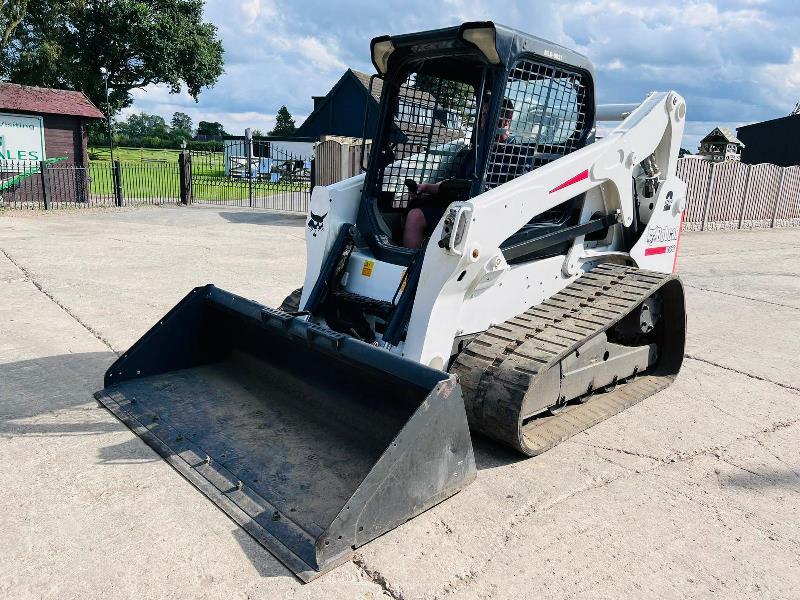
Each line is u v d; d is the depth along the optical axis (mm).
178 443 3621
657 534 3096
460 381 3707
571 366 4094
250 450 3502
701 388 5113
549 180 3967
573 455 3881
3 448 3664
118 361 4309
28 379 4699
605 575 2777
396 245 4273
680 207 5348
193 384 4316
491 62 3709
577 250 4598
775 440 4184
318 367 3836
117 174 17125
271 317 3873
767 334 6773
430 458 3096
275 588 2611
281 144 32875
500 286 4051
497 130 3842
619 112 5109
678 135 5016
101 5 36719
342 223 4426
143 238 11586
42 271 8391
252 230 13195
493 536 3020
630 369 4777
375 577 2701
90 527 2973
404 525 3074
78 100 17141
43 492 3242
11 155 15938
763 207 17234
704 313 7637
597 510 3281
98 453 3619
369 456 3424
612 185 4520
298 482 3207
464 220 3518
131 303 6906
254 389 4223
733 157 21891
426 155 4586
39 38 34094
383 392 3438
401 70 4266
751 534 3123
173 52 38906
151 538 2902
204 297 4555
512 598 2615
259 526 2928
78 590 2576
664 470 3736
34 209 15633
